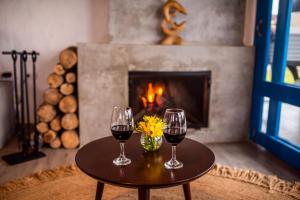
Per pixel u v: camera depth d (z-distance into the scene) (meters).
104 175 1.24
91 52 2.74
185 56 2.89
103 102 2.85
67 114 2.82
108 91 2.84
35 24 3.14
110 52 2.77
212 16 3.05
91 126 2.88
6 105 2.98
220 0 3.03
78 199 1.94
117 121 1.41
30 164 2.48
